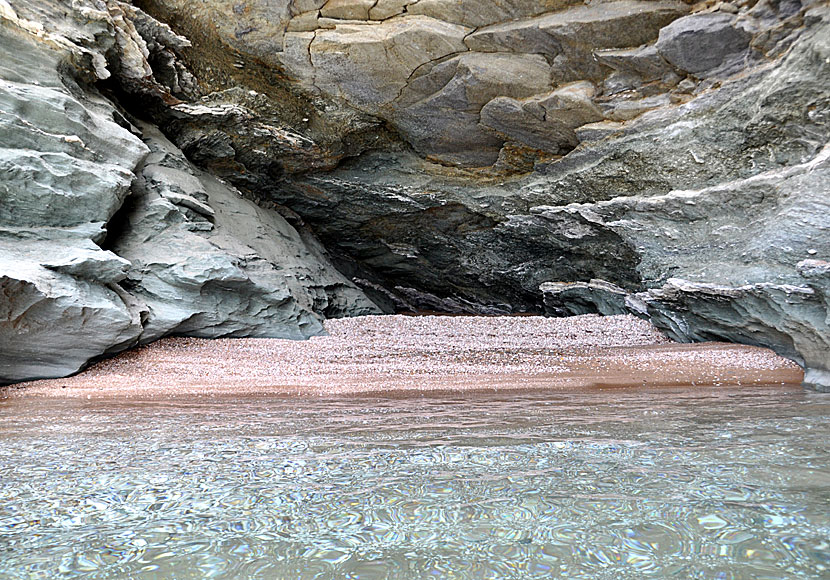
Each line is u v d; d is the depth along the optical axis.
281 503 2.45
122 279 9.88
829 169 9.23
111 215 10.40
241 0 11.93
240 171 15.48
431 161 15.53
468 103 13.27
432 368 9.41
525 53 12.09
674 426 4.11
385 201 16.75
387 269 19.91
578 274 15.91
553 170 14.06
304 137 14.70
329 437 3.96
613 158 12.67
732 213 11.09
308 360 10.16
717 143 11.04
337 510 2.35
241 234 13.96
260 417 5.18
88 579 1.76
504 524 2.17
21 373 8.31
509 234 16.38
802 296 8.55
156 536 2.11
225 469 3.04
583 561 1.84
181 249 11.52
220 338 11.63
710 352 10.10
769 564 1.78
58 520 2.28
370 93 13.48
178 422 4.95
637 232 13.07
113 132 10.99
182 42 12.67
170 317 10.74
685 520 2.15
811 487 2.51
